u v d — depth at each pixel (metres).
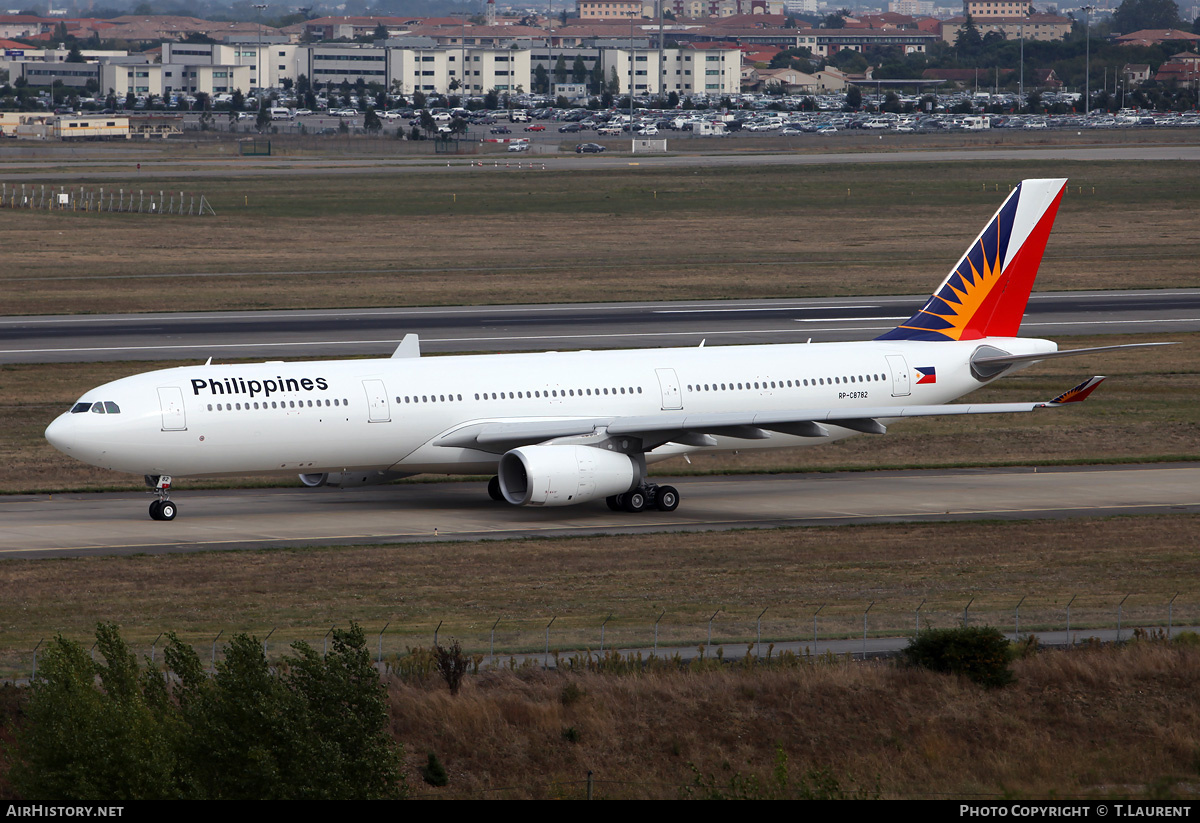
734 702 142.50
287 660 130.38
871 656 154.00
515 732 135.62
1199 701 147.50
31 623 162.25
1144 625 165.88
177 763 116.38
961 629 154.62
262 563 193.38
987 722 143.25
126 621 163.25
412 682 143.12
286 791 114.81
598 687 143.25
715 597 178.25
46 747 113.69
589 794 123.31
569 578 187.50
